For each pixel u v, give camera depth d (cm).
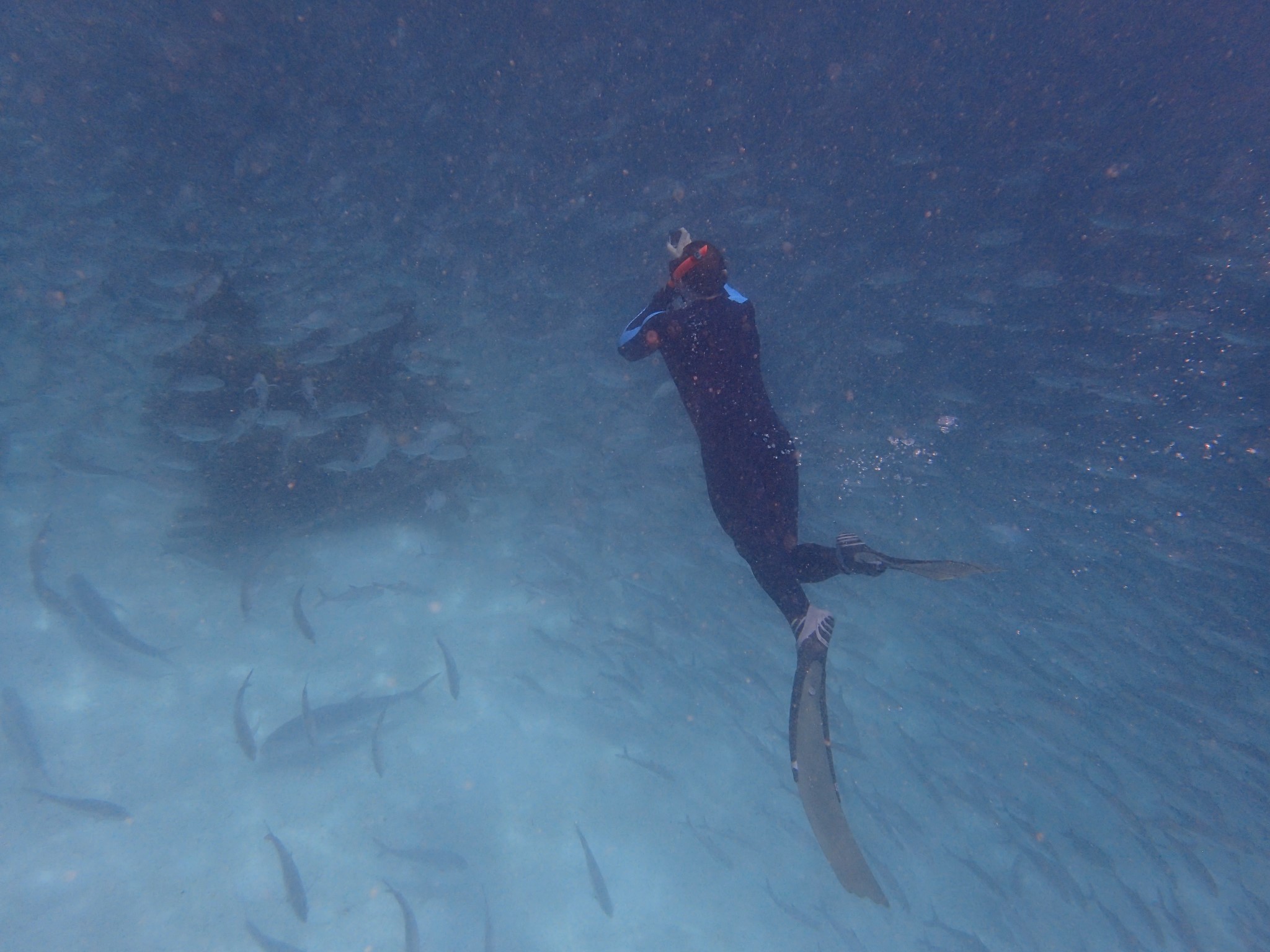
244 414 709
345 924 525
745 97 1460
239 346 799
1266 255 1032
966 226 1284
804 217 1257
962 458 920
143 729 617
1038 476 902
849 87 1471
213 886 530
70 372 924
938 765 684
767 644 768
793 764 225
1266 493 859
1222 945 573
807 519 836
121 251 1087
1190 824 565
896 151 1409
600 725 704
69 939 488
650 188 1134
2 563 727
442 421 798
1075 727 688
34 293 1041
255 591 746
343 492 788
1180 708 643
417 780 629
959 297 1123
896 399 991
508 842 605
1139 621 743
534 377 970
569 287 1143
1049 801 677
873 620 798
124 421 872
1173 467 898
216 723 634
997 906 619
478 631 758
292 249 1058
